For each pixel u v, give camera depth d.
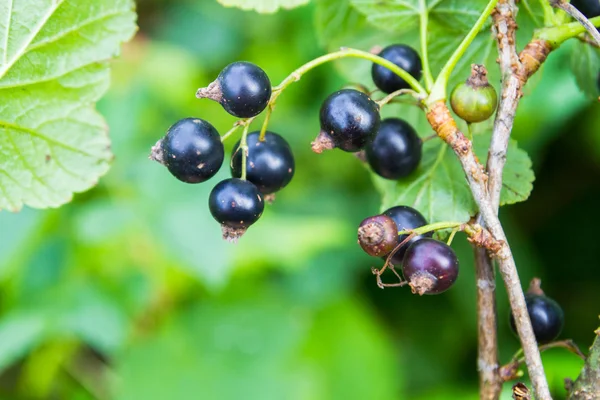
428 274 0.38
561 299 0.81
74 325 0.64
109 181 0.68
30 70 0.41
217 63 0.90
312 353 0.70
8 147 0.42
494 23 0.40
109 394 0.73
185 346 0.70
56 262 0.67
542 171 0.82
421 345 0.78
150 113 0.79
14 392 0.77
